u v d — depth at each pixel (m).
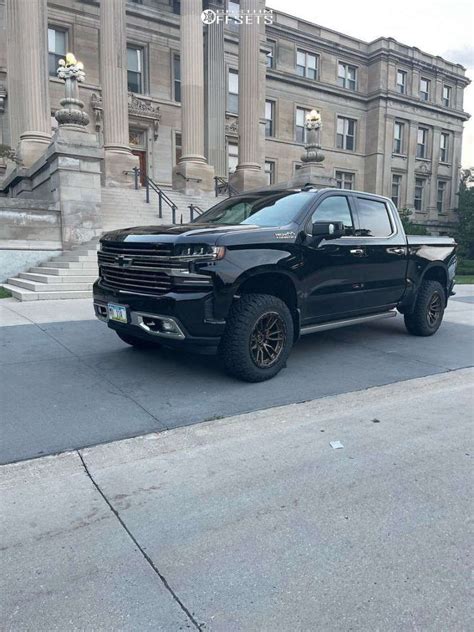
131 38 23.52
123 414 3.98
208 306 4.29
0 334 6.70
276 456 3.31
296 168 31.91
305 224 5.15
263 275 4.72
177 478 3.02
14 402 4.20
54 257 13.01
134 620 1.88
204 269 4.26
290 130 31.66
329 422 3.92
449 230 39.22
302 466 3.16
